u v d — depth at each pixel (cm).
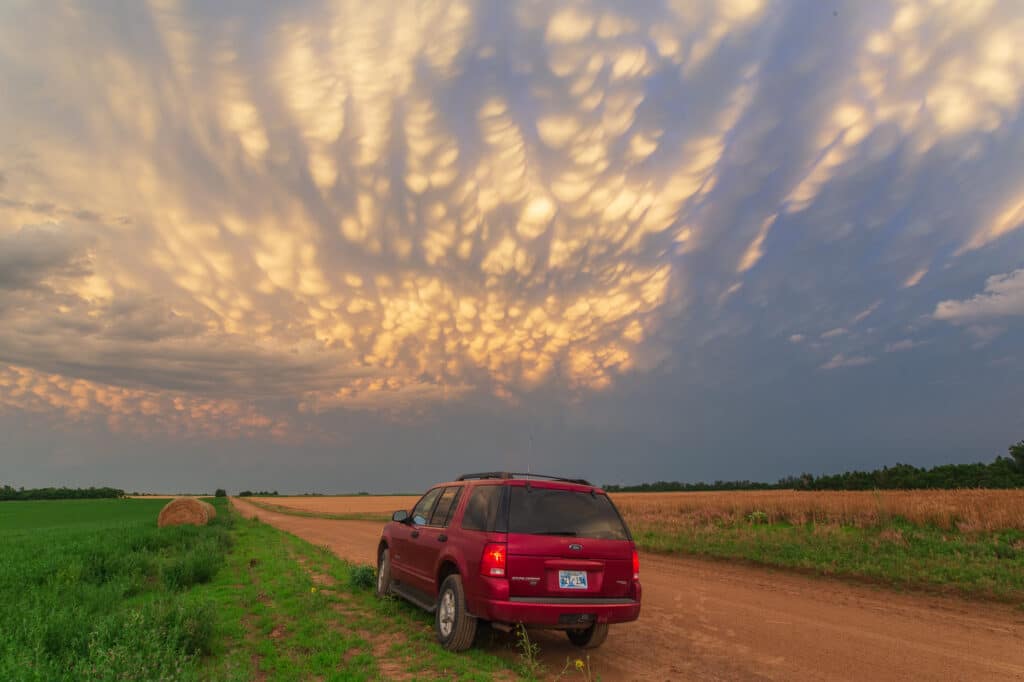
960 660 669
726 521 2272
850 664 652
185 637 600
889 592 1111
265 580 1116
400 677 561
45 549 1348
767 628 829
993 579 1100
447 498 816
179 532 1966
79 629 576
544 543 636
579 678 595
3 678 423
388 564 957
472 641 658
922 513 1816
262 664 593
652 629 822
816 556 1396
